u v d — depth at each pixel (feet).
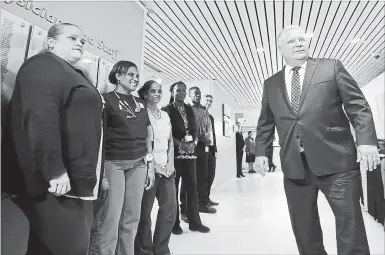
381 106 16.40
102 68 7.31
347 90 4.48
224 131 24.12
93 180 3.79
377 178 10.01
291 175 4.85
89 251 5.35
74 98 3.67
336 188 4.47
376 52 17.56
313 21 13.23
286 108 4.90
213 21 12.95
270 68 20.44
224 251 7.59
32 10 5.29
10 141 3.27
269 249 7.75
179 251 7.57
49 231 3.34
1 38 4.56
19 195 3.49
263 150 5.64
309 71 4.73
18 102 3.30
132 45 9.26
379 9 12.10
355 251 4.29
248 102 36.81
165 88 23.39
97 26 7.36
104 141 4.83
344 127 4.62
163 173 6.95
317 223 4.97
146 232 6.61
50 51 4.09
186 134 9.09
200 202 12.50
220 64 19.26
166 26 13.29
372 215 10.73
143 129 5.93
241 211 12.73
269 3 11.60
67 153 3.56
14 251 4.77
